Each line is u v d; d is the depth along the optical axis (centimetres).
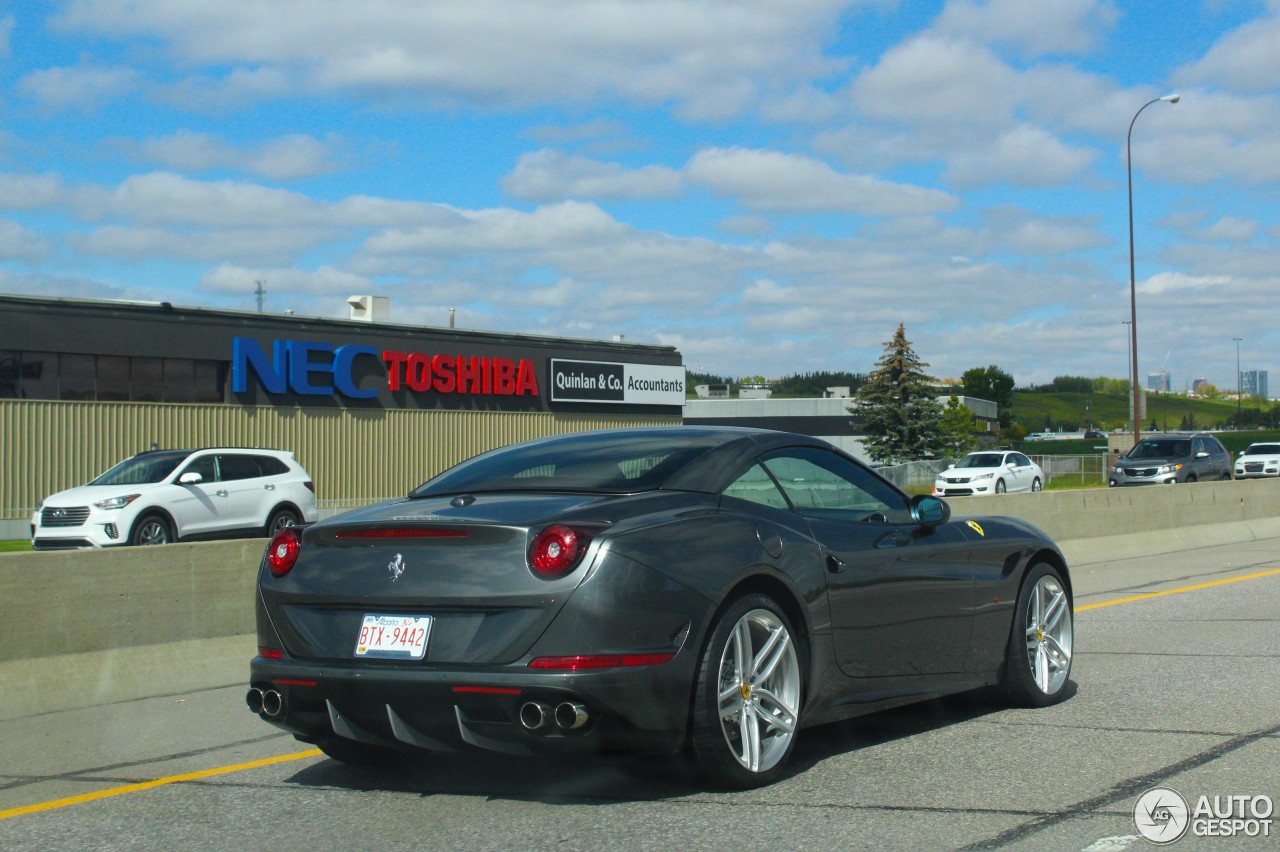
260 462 2189
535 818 504
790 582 550
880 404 7488
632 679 480
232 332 3788
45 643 766
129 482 2020
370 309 4641
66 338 3416
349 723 514
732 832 477
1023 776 557
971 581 664
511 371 4612
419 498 587
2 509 3281
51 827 519
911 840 463
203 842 491
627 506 518
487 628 486
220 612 865
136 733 702
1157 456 3884
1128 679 808
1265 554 1870
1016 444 11012
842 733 656
